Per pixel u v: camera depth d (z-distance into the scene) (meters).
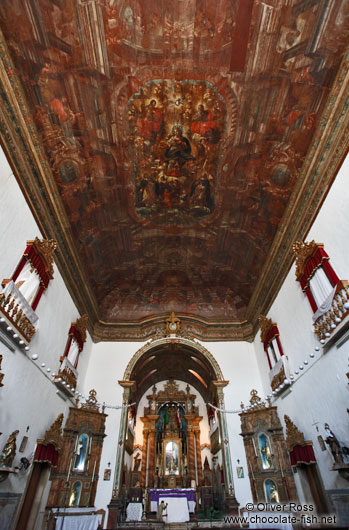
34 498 9.04
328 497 8.60
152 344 16.14
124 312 17.41
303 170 9.49
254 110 9.33
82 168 10.52
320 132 8.48
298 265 9.98
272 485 11.52
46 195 9.55
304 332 10.17
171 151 11.08
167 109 9.88
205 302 17.86
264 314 14.17
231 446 13.10
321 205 8.95
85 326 13.93
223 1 7.46
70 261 12.15
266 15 7.39
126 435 14.08
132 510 12.91
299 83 8.18
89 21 7.40
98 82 8.66
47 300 10.23
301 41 7.46
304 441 9.63
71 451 11.48
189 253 15.64
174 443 20.20
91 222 12.58
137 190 12.27
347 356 7.73
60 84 8.21
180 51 8.48
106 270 15.72
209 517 14.12
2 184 7.38
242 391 14.64
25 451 8.70
